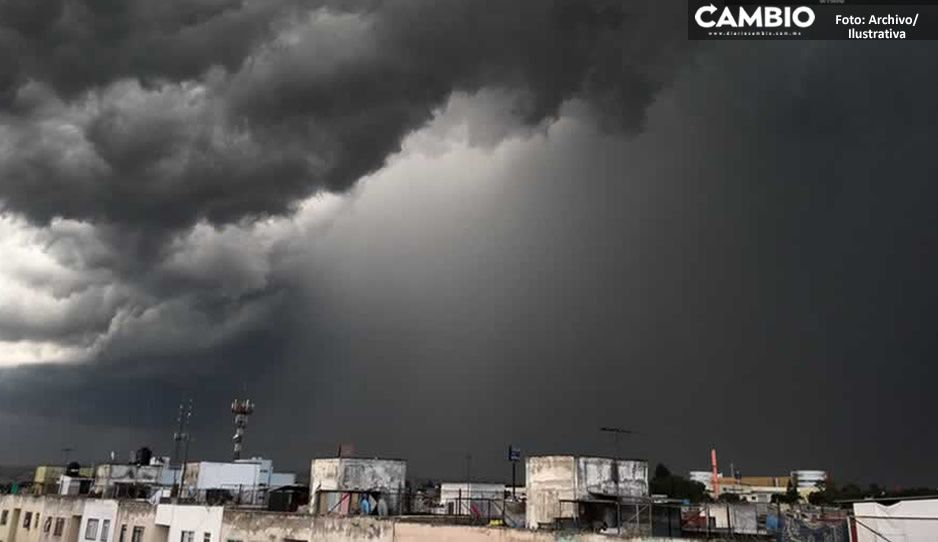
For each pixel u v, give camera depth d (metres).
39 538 80.50
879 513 38.31
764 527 49.78
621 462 49.09
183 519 60.56
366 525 46.94
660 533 40.66
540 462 48.38
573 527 40.59
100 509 72.31
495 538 39.91
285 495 60.34
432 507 60.56
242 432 103.62
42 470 104.69
